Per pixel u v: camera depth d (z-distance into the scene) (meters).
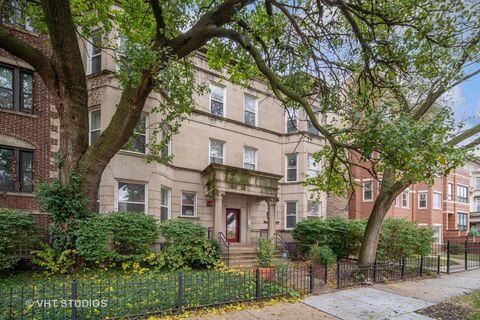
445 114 6.96
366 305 8.16
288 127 20.42
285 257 15.36
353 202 24.83
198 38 8.94
